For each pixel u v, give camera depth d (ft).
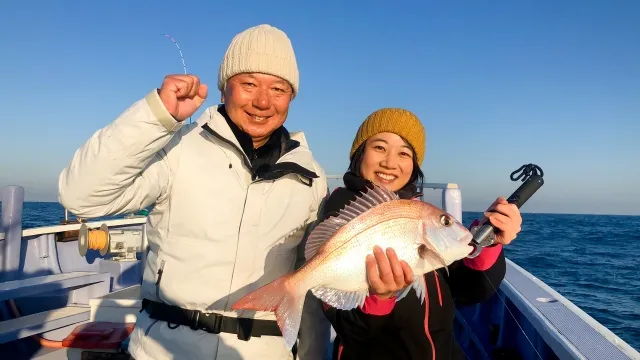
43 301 16.21
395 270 6.83
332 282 7.47
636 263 69.31
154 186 7.47
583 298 44.86
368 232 7.59
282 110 8.23
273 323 8.12
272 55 7.84
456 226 7.92
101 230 17.06
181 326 7.66
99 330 12.76
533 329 10.27
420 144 9.06
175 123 6.38
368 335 7.44
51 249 18.04
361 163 9.17
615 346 7.57
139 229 20.66
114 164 6.25
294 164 8.21
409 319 7.68
